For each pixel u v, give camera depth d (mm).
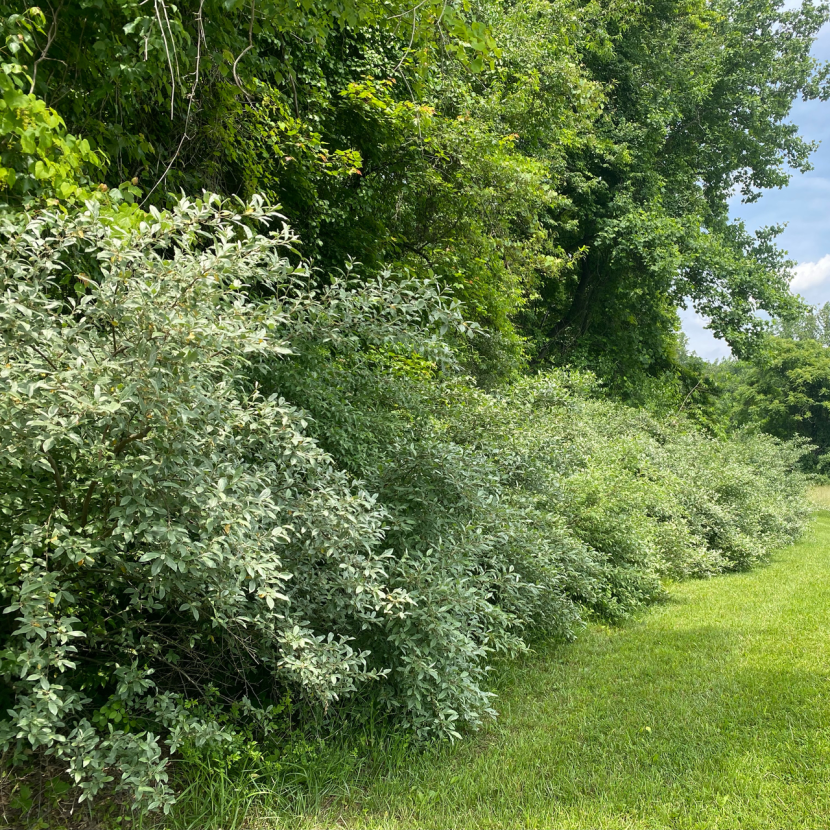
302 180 7922
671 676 5555
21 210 3900
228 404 3264
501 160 10250
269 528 3637
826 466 45281
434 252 10695
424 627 4027
